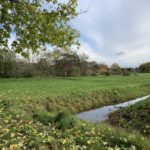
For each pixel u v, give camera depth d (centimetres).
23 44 645
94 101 2830
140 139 891
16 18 629
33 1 643
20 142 786
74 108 2433
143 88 4359
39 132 966
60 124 1091
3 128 951
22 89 3158
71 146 794
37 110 1839
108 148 777
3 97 2138
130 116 1705
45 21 636
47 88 3406
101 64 9625
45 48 678
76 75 7106
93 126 1112
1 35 627
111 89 3512
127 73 8562
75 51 7412
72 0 655
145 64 11125
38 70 6444
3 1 607
